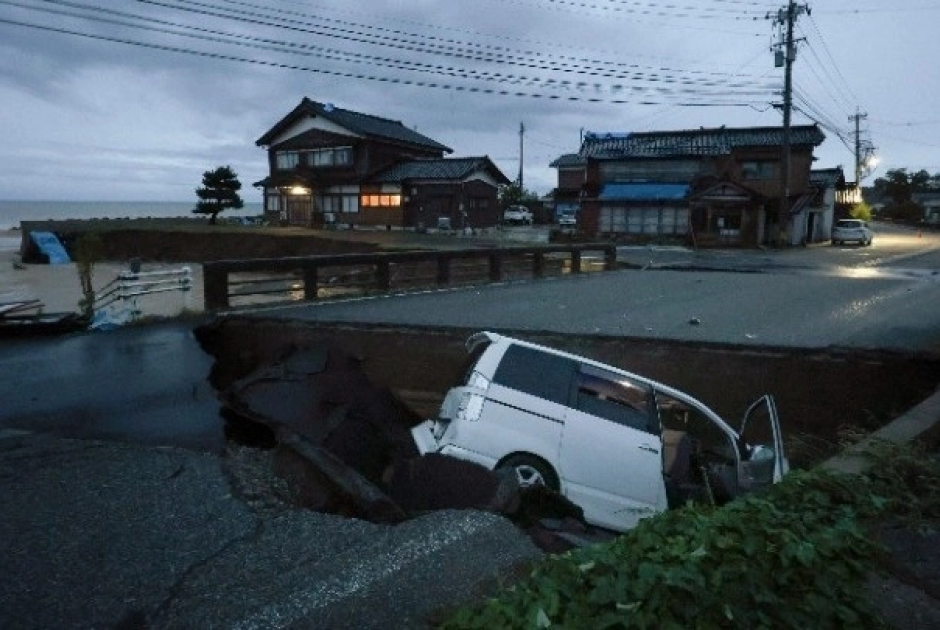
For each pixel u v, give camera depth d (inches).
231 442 260.1
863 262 1105.4
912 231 2598.4
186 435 263.7
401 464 196.5
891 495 156.3
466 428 222.4
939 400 249.3
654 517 126.5
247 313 496.7
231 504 173.6
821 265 1041.5
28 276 1155.9
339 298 597.9
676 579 97.3
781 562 107.7
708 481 254.2
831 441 323.3
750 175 1601.9
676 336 403.5
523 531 159.0
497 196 1774.1
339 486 177.0
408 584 129.6
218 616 119.6
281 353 326.3
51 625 117.6
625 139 1791.3
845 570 111.3
